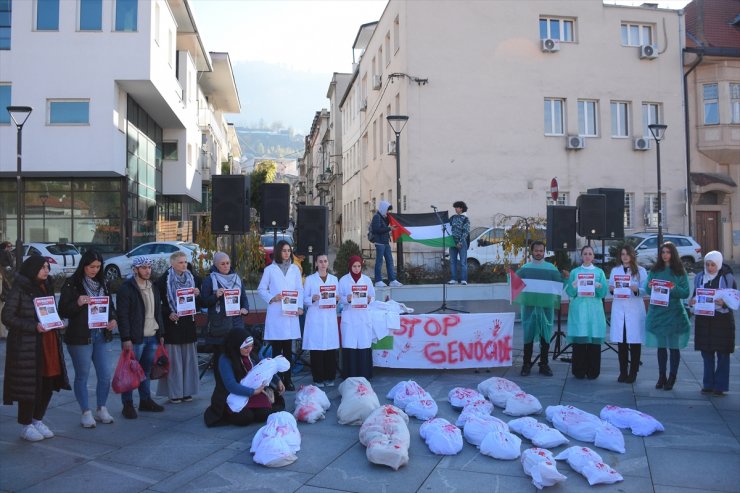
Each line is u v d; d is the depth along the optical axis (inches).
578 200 451.5
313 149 2701.8
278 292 319.3
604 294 337.4
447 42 923.4
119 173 898.7
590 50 977.5
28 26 860.0
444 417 273.9
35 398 236.5
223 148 2154.3
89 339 258.1
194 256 555.5
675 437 241.3
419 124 912.9
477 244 807.7
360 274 340.5
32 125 860.0
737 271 935.0
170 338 296.4
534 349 439.2
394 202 986.1
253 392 261.0
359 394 267.0
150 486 198.5
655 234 918.4
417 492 192.2
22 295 235.1
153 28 893.2
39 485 199.0
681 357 403.2
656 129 797.2
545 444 227.6
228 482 201.3
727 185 1044.5
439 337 358.0
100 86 865.5
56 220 933.2
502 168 935.7
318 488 195.8
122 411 279.7
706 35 1101.1
